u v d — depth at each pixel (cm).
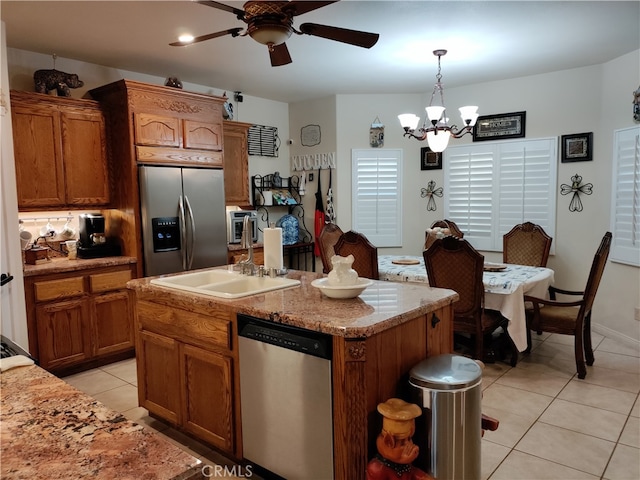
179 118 420
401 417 166
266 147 584
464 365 200
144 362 275
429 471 186
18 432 93
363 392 175
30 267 344
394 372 195
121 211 404
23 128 350
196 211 428
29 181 354
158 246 400
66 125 374
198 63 423
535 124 485
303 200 602
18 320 305
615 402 299
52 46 370
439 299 220
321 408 184
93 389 336
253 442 215
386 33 348
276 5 211
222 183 452
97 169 396
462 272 339
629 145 404
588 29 344
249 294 230
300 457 194
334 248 421
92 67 419
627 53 406
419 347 212
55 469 80
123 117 389
